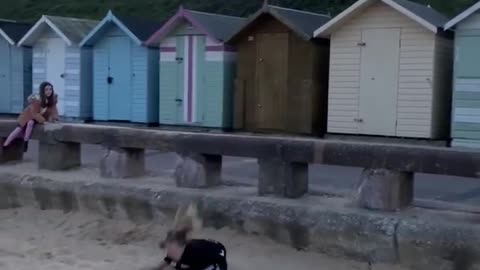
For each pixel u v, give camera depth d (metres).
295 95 18.36
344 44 17.77
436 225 8.03
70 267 8.62
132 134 10.61
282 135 18.33
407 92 17.05
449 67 17.55
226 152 9.75
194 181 10.03
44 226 10.56
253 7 32.91
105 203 10.49
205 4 34.56
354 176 11.93
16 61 23.75
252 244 9.08
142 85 20.66
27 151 14.52
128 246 9.55
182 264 6.32
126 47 20.89
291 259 8.66
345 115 17.86
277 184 9.45
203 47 19.52
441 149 8.31
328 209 8.80
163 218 9.95
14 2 42.12
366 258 8.44
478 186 10.98
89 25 22.77
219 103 19.36
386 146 8.62
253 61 18.92
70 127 11.38
